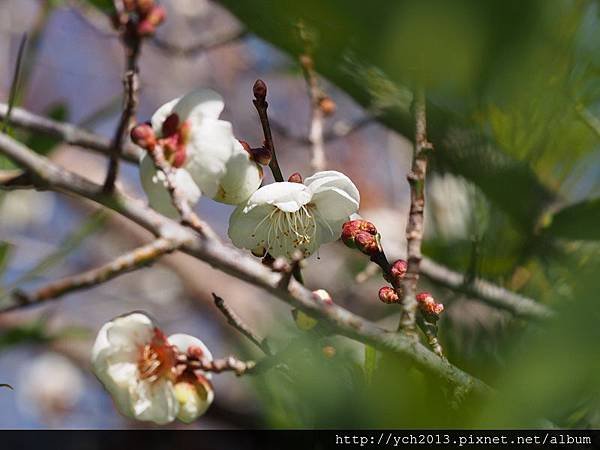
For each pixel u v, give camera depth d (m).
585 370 0.32
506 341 0.41
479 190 0.45
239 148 0.40
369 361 0.39
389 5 0.28
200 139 0.39
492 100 0.33
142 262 0.37
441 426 0.35
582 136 0.42
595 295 0.33
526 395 0.33
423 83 0.32
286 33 0.45
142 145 0.38
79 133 0.48
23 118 0.48
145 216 0.37
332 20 0.31
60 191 0.38
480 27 0.28
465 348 0.41
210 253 0.37
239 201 0.40
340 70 0.48
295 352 0.39
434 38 0.28
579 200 0.44
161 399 0.40
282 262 0.38
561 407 0.38
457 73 0.30
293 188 0.40
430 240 0.48
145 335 0.40
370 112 0.49
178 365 0.40
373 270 0.51
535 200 0.44
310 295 0.38
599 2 0.35
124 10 0.39
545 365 0.32
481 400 0.36
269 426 0.41
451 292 0.47
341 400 0.36
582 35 0.35
